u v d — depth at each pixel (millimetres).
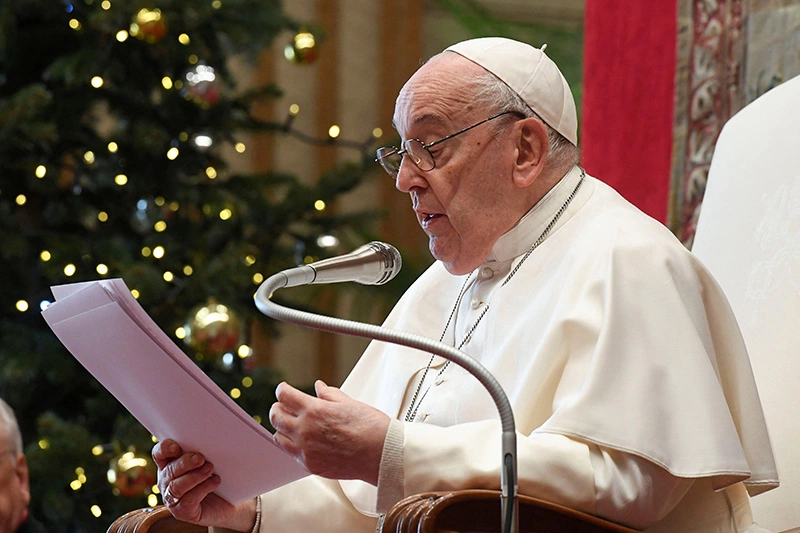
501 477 7277
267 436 8398
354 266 8773
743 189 11656
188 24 22109
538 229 9961
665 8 15484
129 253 20984
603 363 8648
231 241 22359
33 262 21688
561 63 34562
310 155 32781
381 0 33781
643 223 9578
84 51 21125
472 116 9758
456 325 10461
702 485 9117
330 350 32469
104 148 22016
